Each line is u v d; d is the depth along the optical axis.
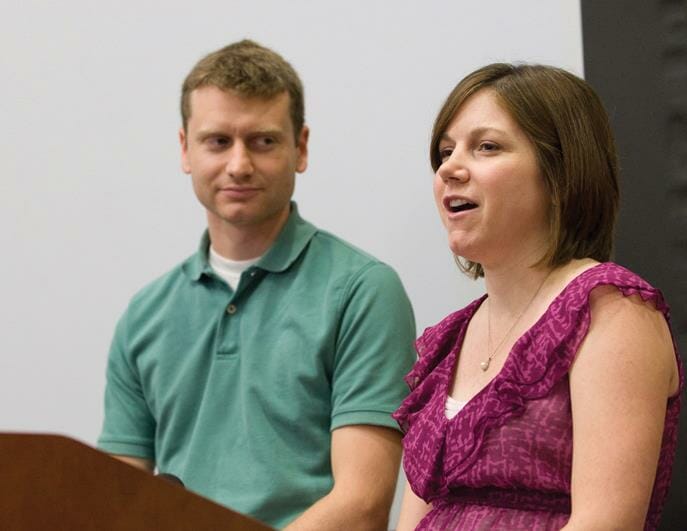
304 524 5.52
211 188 6.26
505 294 4.37
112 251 7.43
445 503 4.24
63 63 7.59
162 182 7.39
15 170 7.60
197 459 6.03
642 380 3.83
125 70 7.51
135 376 6.52
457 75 6.80
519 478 3.96
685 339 6.00
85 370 7.40
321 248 6.32
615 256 6.19
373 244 6.96
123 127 7.48
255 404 5.99
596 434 3.80
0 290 7.56
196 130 6.31
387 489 5.75
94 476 3.07
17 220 7.57
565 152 4.23
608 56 6.29
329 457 5.95
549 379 3.95
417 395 4.55
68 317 7.46
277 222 6.35
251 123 6.21
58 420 7.41
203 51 7.40
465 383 4.41
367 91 7.03
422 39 6.91
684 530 5.88
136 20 7.51
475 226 4.27
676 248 6.06
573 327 3.94
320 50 7.15
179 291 6.47
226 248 6.38
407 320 6.09
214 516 3.15
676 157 6.08
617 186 4.36
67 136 7.55
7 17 7.66
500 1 6.70
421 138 6.88
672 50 6.12
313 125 7.13
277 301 6.17
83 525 3.06
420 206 6.87
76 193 7.51
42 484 3.04
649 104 6.16
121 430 6.48
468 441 4.08
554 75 4.35
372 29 7.04
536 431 3.94
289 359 5.99
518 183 4.23
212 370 6.16
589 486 3.76
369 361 5.91
